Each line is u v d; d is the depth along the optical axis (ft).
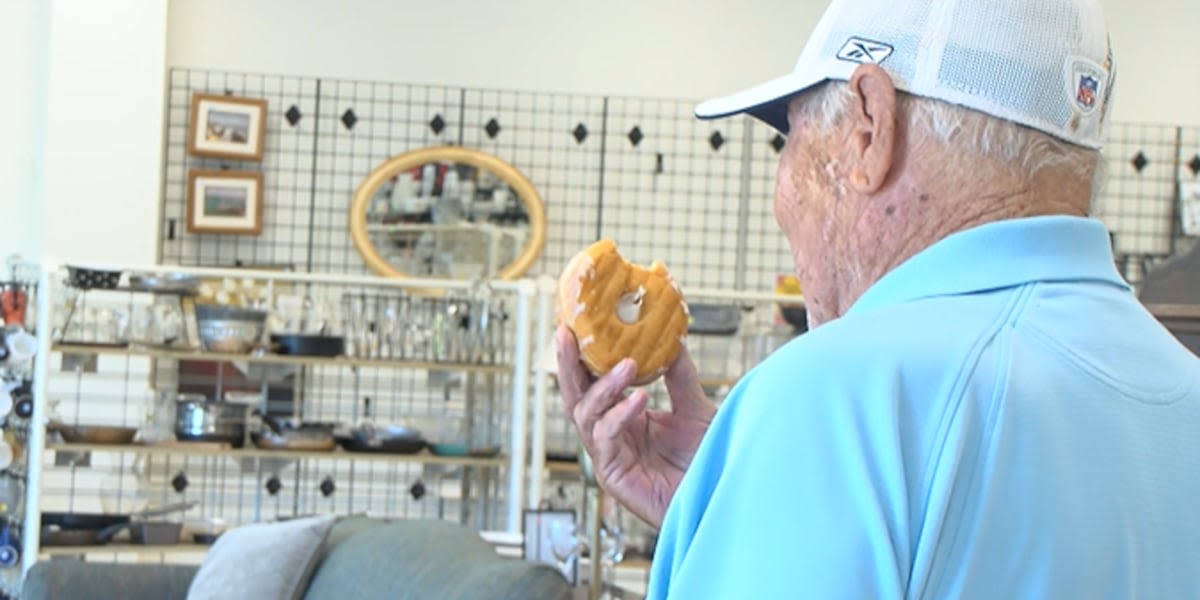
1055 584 3.00
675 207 22.40
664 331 4.39
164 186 21.34
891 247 3.41
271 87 21.58
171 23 21.31
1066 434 3.09
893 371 3.05
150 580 13.87
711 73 22.41
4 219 20.52
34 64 20.63
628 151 22.31
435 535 12.34
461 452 17.33
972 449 3.02
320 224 21.68
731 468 3.03
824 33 3.55
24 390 16.20
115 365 19.86
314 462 21.07
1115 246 22.45
